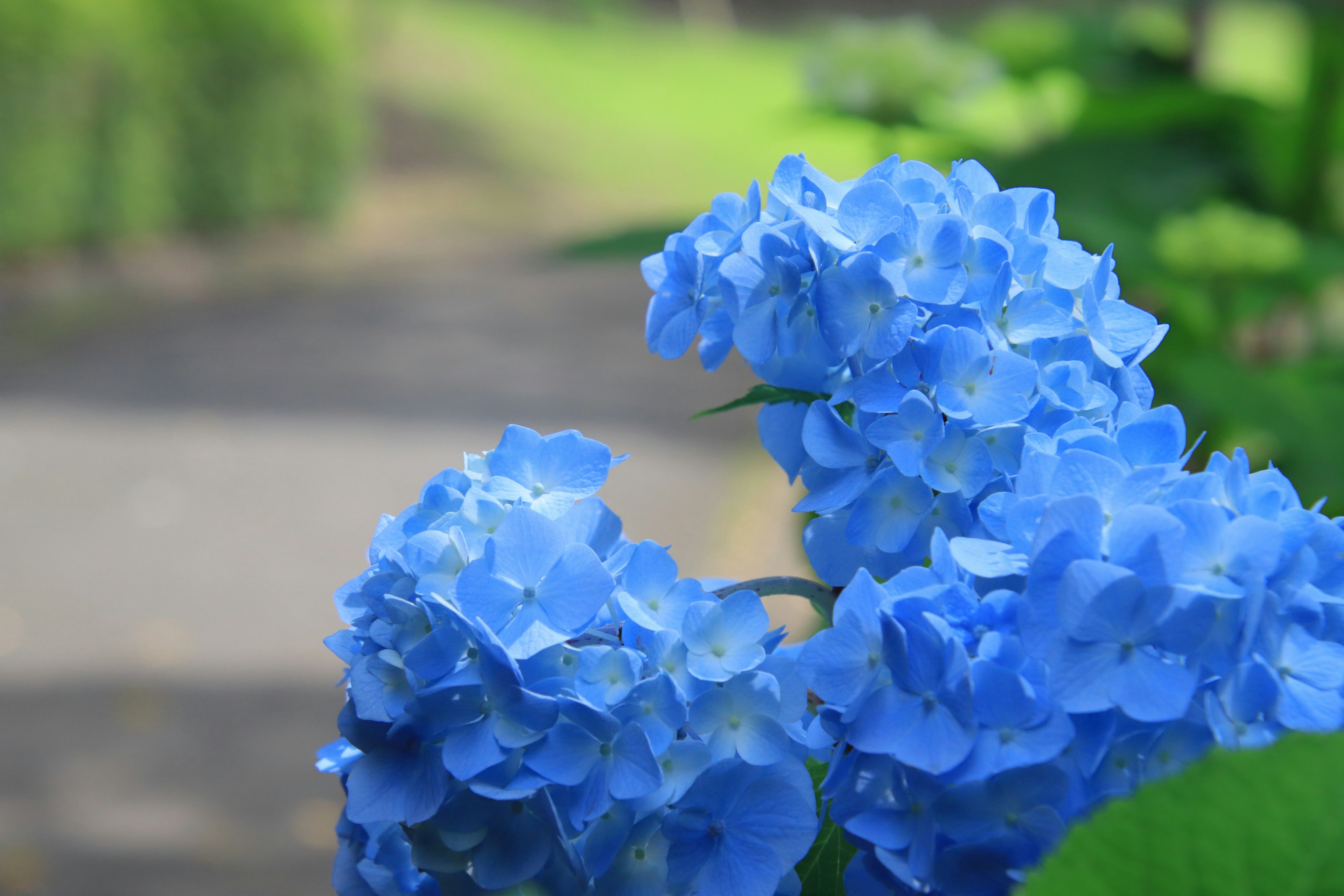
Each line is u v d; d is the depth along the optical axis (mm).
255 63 8492
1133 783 453
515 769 485
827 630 489
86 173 7613
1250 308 2289
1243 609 430
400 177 10531
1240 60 5695
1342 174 2779
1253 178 2748
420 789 498
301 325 7113
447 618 490
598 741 486
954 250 524
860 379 536
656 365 6664
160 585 4145
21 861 2732
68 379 6008
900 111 2838
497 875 497
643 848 521
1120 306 582
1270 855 387
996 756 442
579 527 534
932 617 451
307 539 4504
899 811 470
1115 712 447
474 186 10578
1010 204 561
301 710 3449
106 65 7535
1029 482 481
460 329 7160
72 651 3719
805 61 2924
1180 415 527
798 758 534
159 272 7812
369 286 8062
